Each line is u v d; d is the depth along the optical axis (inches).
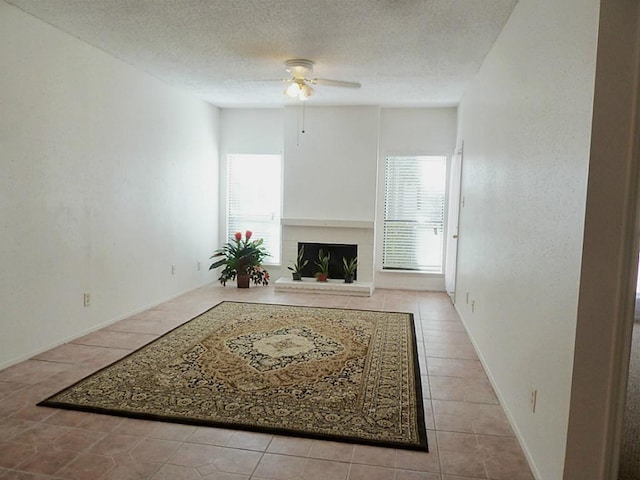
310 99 233.6
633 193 67.1
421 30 135.0
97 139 164.1
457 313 203.8
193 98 236.1
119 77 174.7
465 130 201.2
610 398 69.8
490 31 132.7
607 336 69.1
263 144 267.0
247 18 130.0
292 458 89.6
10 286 130.6
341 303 219.1
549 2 87.9
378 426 101.7
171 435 96.9
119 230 179.3
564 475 71.9
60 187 147.6
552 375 79.3
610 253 68.2
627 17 65.4
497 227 128.0
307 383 123.3
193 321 180.9
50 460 87.2
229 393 116.5
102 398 112.4
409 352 149.7
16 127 129.7
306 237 253.4
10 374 125.8
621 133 66.8
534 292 91.4
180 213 228.1
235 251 249.6
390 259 260.5
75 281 156.3
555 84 83.2
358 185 249.4
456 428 102.4
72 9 126.8
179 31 141.9
